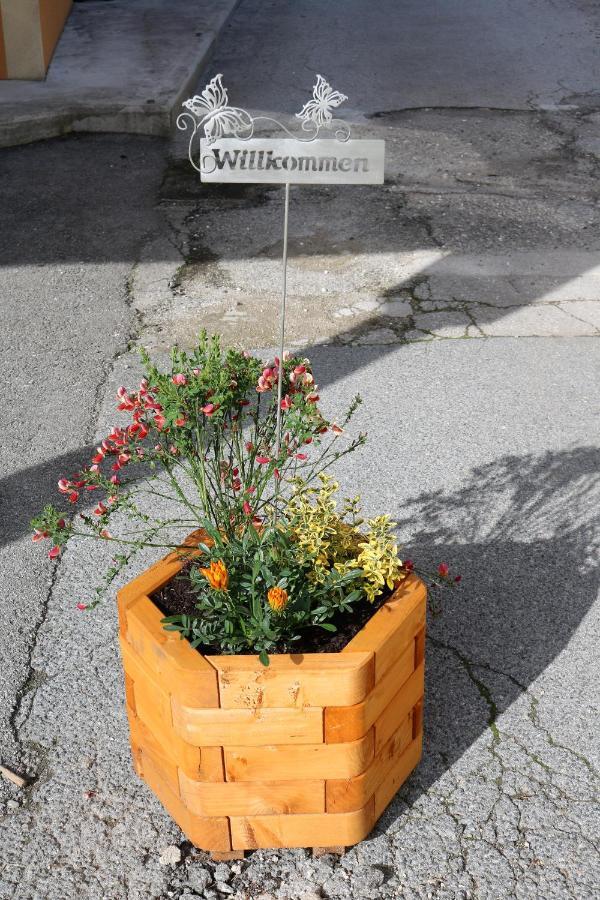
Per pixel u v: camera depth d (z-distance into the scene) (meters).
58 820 3.11
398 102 10.56
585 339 5.97
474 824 3.07
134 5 14.24
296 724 2.72
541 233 7.46
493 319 6.23
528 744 3.34
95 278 6.89
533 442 5.00
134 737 3.12
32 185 8.58
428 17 14.12
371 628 2.81
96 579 4.09
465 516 4.44
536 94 10.83
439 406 5.30
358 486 4.65
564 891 2.87
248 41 12.96
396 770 3.06
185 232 7.60
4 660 3.70
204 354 3.00
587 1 14.95
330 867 2.95
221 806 2.85
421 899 2.86
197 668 2.65
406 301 6.47
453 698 3.52
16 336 6.13
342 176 2.75
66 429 5.18
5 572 4.14
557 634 3.80
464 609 3.92
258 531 3.12
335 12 14.50
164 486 4.68
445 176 8.59
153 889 2.90
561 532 4.34
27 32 10.45
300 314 6.34
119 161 9.11
